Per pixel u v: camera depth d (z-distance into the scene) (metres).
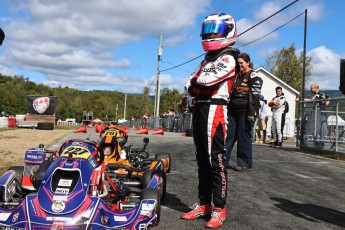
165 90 88.38
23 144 11.59
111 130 6.86
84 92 195.00
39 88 185.00
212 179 4.62
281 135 13.16
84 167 3.96
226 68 4.34
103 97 120.12
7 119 25.45
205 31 4.43
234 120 7.89
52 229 3.31
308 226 4.66
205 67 4.45
